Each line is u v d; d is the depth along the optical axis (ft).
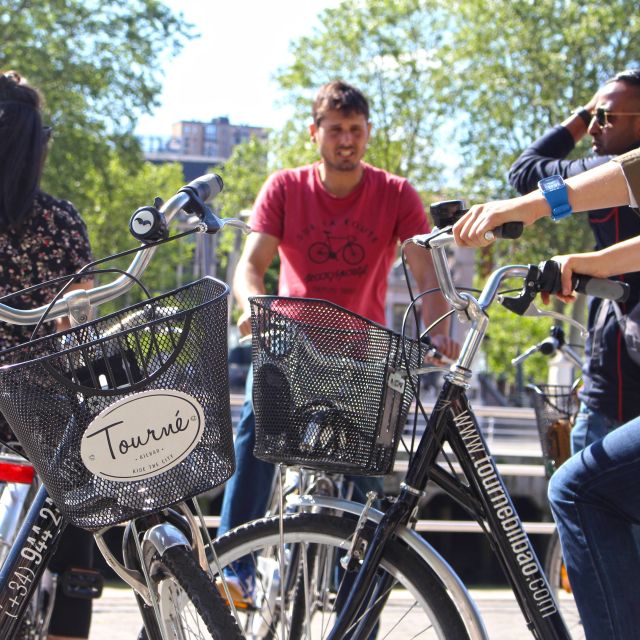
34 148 9.49
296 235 12.55
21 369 6.48
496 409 18.70
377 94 100.42
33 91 9.73
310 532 8.90
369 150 100.17
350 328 8.08
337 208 12.51
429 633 9.07
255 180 126.52
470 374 8.55
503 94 94.89
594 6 89.40
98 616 15.74
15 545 8.14
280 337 8.11
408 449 8.69
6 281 9.50
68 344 6.73
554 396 12.18
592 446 8.35
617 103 11.04
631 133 11.12
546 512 36.73
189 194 7.46
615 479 8.15
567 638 8.69
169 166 162.91
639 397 10.56
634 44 89.20
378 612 8.47
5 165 9.39
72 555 9.73
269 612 9.57
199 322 6.73
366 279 12.57
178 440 6.75
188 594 6.93
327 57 101.04
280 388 8.14
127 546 7.57
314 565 9.39
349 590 8.84
